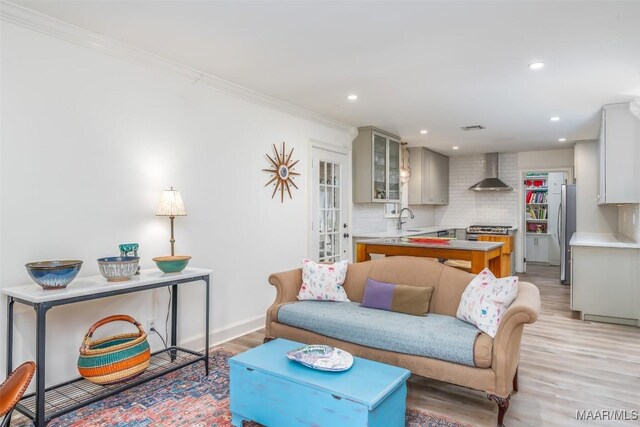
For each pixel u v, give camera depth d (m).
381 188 5.93
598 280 4.46
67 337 2.61
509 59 3.08
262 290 4.17
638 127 4.22
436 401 2.57
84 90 2.69
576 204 6.59
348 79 3.58
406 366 2.52
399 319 2.80
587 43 2.78
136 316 3.03
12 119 2.36
